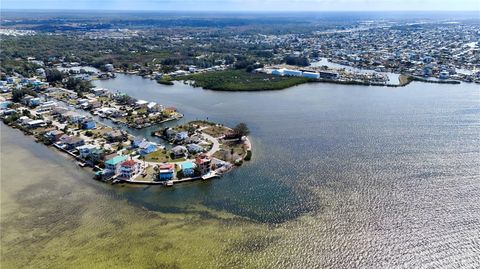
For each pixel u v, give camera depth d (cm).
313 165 12156
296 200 10056
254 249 8119
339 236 8519
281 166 12138
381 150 13325
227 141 14438
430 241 8306
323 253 7988
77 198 10381
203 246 8231
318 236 8525
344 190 10500
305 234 8606
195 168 11644
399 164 12106
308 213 9438
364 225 8900
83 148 13188
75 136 14662
